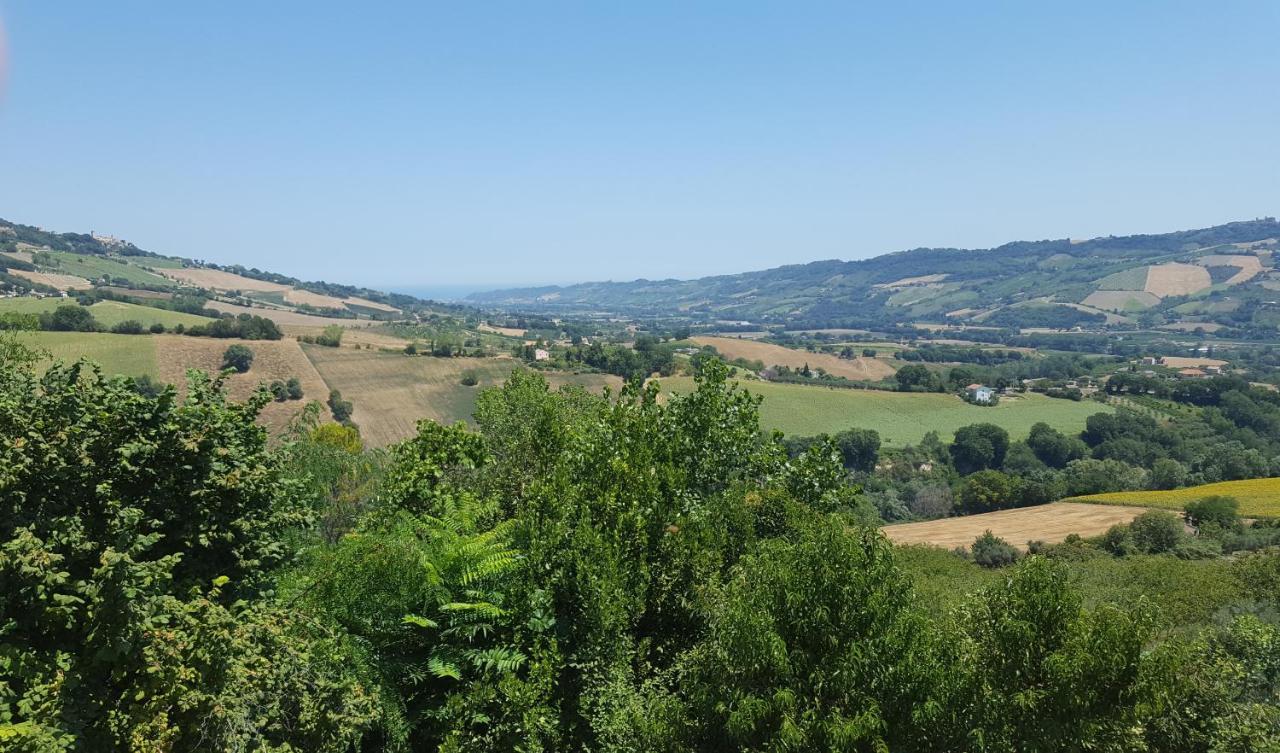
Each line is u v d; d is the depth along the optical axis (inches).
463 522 440.1
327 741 305.0
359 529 494.3
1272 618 766.5
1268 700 482.6
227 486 329.1
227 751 267.0
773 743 301.0
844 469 596.4
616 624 390.0
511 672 359.9
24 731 218.1
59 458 280.2
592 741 379.9
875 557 341.1
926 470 3590.1
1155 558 1540.4
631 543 437.7
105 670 270.2
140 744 244.2
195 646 264.7
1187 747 427.8
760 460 578.9
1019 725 313.4
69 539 265.0
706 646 358.9
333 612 358.3
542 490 470.3
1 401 287.4
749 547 473.1
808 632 316.8
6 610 251.6
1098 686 309.7
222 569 339.6
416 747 365.7
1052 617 324.8
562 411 817.5
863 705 298.7
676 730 337.7
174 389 326.6
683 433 576.1
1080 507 2581.2
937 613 443.2
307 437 689.0
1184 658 339.3
